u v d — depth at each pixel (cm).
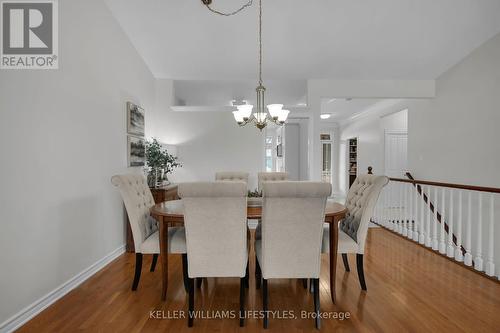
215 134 527
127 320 196
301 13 335
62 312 207
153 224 279
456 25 352
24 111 197
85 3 269
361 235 237
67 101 242
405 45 388
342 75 459
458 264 302
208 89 549
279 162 691
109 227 315
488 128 374
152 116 462
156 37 371
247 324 193
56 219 227
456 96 425
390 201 455
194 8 326
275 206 185
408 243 382
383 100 606
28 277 199
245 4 321
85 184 268
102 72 301
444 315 201
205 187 181
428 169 485
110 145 318
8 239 183
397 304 217
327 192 179
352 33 366
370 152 698
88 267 273
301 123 713
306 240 190
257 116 297
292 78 471
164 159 424
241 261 192
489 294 234
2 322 179
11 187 186
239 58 417
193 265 193
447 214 442
